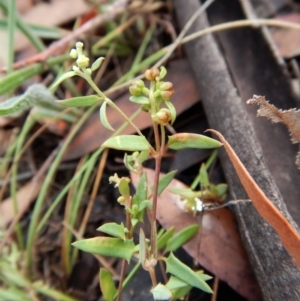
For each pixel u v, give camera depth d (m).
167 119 0.23
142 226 0.35
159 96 0.23
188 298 0.33
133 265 0.36
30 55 0.48
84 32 0.44
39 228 0.38
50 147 0.44
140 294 0.34
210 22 0.43
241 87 0.39
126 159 0.26
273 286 0.26
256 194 0.23
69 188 0.40
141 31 0.48
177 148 0.24
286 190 0.34
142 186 0.26
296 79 0.40
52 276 0.39
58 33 0.48
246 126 0.31
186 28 0.40
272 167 0.35
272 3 0.46
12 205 0.42
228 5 0.43
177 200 0.33
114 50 0.47
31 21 0.50
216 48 0.37
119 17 0.49
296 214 0.33
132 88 0.23
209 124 0.36
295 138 0.27
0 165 0.42
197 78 0.38
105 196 0.40
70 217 0.39
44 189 0.39
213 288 0.33
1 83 0.37
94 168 0.41
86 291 0.37
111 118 0.41
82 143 0.41
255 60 0.40
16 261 0.38
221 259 0.31
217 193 0.33
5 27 0.46
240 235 0.31
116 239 0.26
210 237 0.32
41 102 0.38
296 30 0.42
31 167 0.44
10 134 0.45
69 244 0.38
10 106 0.30
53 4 0.50
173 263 0.26
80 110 0.42
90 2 0.49
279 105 0.38
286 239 0.23
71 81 0.44
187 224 0.32
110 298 0.28
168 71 0.41
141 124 0.39
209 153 0.38
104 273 0.27
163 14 0.48
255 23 0.40
